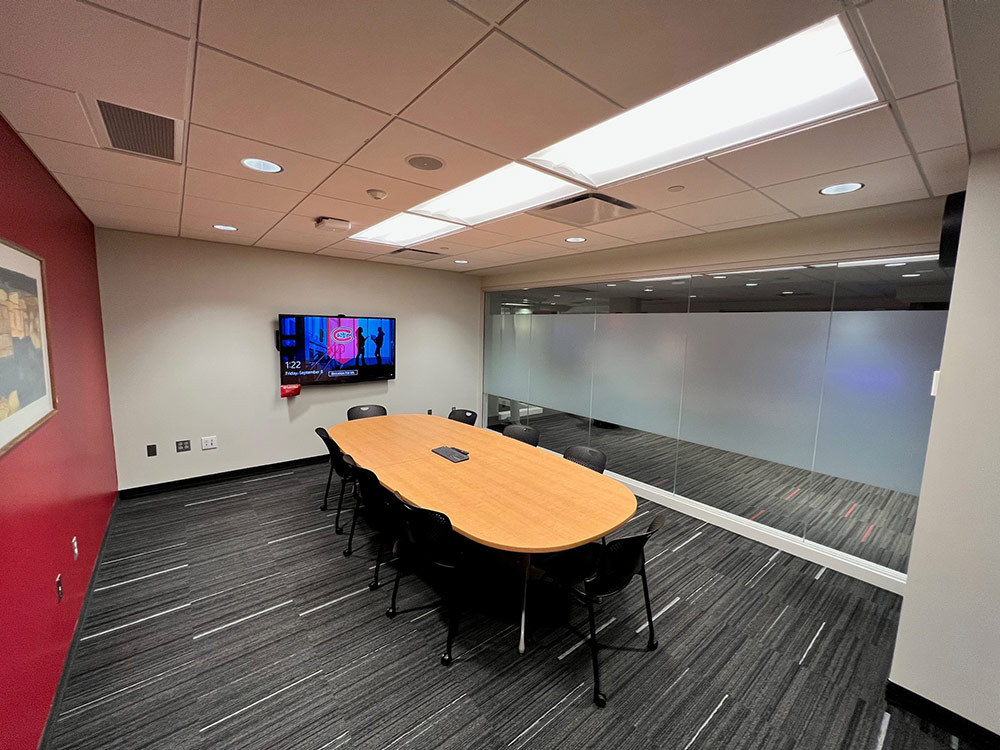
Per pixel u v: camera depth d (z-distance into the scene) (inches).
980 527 68.6
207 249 164.9
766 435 135.8
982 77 44.5
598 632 95.2
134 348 152.7
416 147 71.6
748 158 71.9
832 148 67.0
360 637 91.9
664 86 53.1
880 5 38.1
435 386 240.8
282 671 82.3
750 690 80.3
